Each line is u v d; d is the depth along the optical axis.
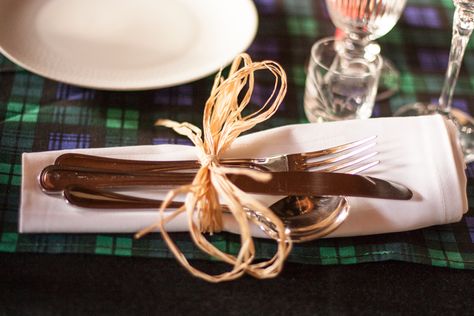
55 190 0.61
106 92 0.73
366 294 0.60
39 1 0.76
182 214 0.61
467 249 0.63
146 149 0.65
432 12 0.88
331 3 0.74
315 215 0.61
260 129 0.71
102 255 0.60
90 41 0.73
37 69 0.69
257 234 0.61
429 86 0.79
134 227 0.61
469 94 0.79
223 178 0.58
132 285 0.59
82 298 0.58
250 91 0.62
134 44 0.74
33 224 0.60
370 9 0.72
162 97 0.73
